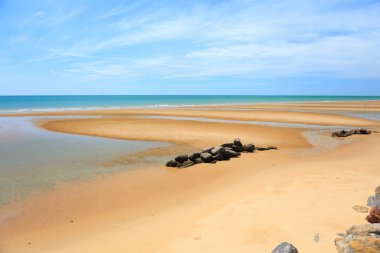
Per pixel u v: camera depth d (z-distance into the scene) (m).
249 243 5.56
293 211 6.79
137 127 28.56
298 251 5.07
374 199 6.88
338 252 4.75
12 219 8.41
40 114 43.25
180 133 25.05
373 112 49.97
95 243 6.69
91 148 18.83
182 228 6.85
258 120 35.50
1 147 18.92
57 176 12.60
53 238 7.25
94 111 50.47
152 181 12.03
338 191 8.12
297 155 16.56
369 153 15.98
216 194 9.86
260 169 13.13
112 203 9.61
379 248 4.42
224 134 24.66
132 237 6.76
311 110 54.12
